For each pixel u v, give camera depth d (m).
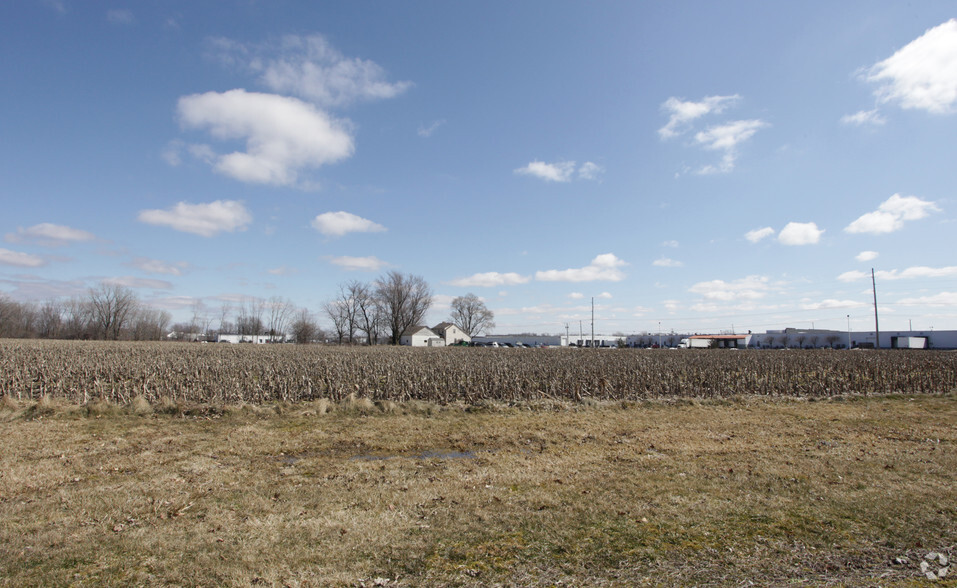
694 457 9.49
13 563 4.99
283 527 6.00
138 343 57.59
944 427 12.71
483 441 11.00
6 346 37.06
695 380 19.02
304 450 10.12
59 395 16.02
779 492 7.32
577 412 14.84
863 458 9.33
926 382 20.81
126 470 8.46
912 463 8.93
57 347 37.59
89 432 11.46
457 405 15.53
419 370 18.59
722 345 88.50
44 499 6.90
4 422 12.42
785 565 5.02
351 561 5.11
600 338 116.00
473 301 122.25
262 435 11.38
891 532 5.86
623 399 17.19
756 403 16.95
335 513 6.47
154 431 11.68
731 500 6.96
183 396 15.71
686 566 4.99
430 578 4.75
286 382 16.80
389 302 92.50
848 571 4.91
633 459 9.35
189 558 5.17
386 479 8.04
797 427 12.68
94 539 5.61
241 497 7.10
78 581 4.67
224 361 21.88
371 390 16.69
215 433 11.56
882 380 20.88
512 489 7.50
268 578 4.75
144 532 5.82
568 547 5.43
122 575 4.80
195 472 8.37
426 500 6.98
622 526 6.02
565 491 7.38
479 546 5.47
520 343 109.56
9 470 8.25
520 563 5.05
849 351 50.00
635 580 4.71
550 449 10.23
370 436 11.40
